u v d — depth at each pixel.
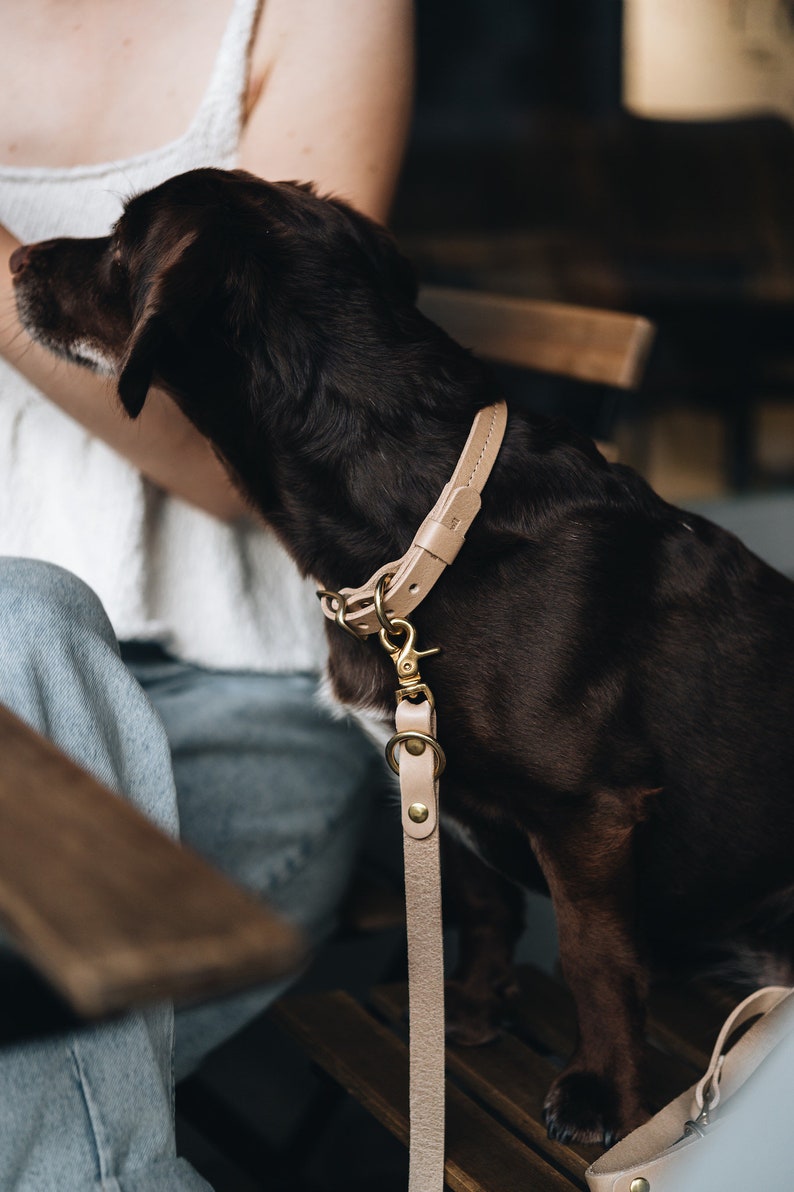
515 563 1.26
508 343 2.13
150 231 1.31
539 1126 1.28
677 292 4.87
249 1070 1.90
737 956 1.45
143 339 1.21
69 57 1.62
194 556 1.63
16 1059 0.94
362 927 1.67
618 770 1.28
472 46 5.79
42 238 1.61
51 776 0.67
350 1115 1.80
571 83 5.50
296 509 1.34
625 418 4.65
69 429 1.58
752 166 5.10
